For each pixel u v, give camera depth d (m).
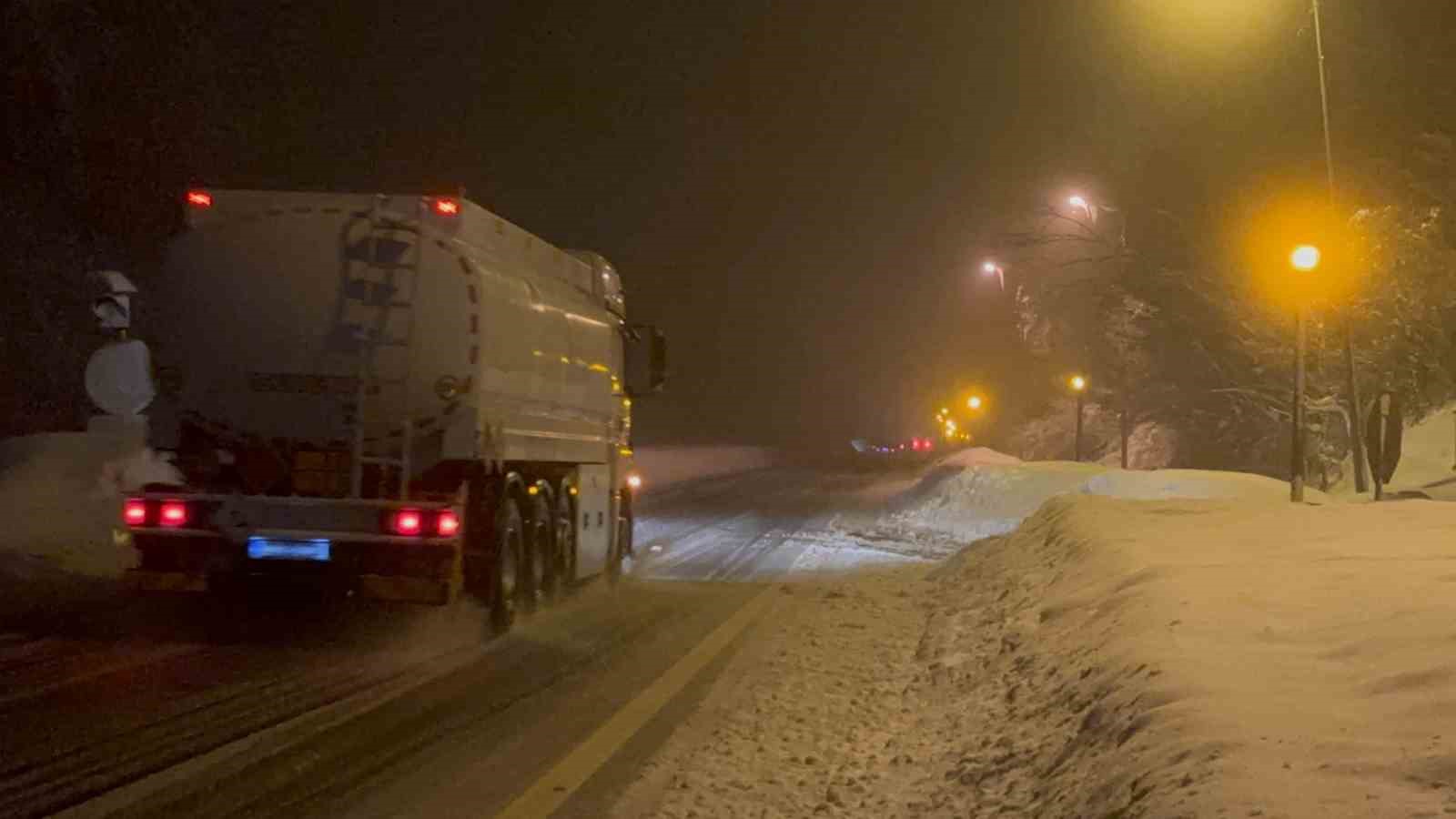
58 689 10.52
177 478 13.39
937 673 11.70
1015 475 35.34
